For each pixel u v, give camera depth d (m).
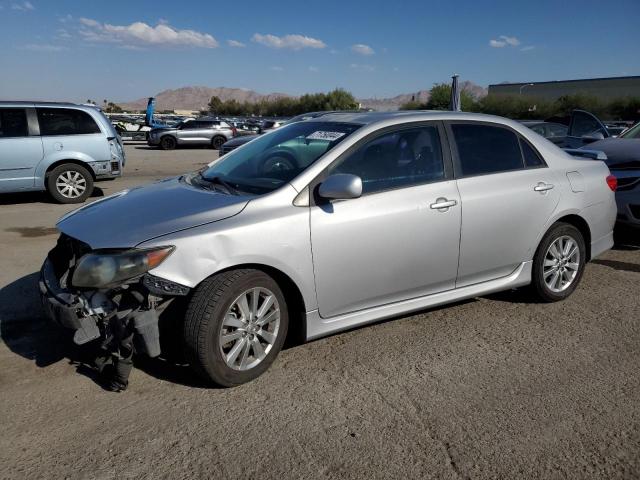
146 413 3.22
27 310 4.70
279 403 3.33
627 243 7.19
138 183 13.09
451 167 4.23
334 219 3.66
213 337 3.30
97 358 3.55
